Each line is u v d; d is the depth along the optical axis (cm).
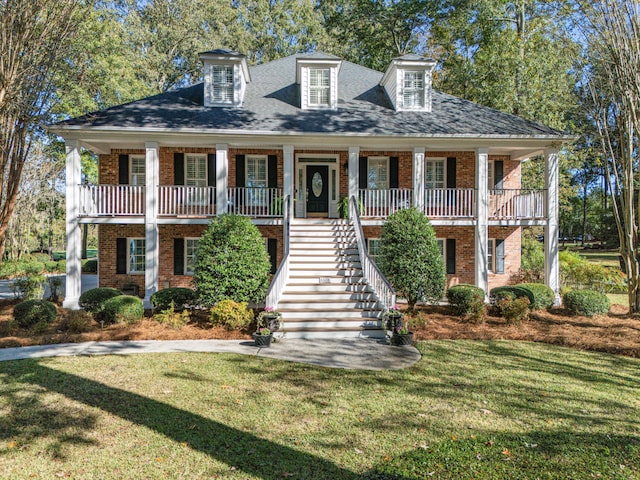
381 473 434
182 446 491
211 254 1230
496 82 2230
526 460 464
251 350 934
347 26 2895
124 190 1652
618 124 1341
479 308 1202
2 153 1348
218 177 1484
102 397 643
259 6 3391
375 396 656
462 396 660
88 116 1457
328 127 1487
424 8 2553
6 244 3159
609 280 1823
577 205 5050
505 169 1792
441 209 1625
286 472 436
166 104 1608
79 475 430
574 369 806
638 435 530
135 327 1124
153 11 3147
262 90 1772
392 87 1714
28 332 1073
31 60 1292
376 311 1159
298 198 1797
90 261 2927
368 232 1727
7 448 485
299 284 1266
